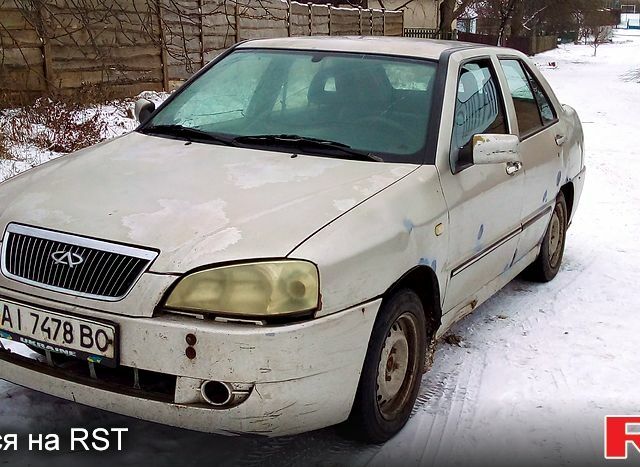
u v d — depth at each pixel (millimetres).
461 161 3869
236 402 2785
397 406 3498
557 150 5352
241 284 2770
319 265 2855
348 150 3736
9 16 9969
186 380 2760
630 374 4293
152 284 2781
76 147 8859
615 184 9984
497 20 45781
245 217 3000
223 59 4695
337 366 2939
